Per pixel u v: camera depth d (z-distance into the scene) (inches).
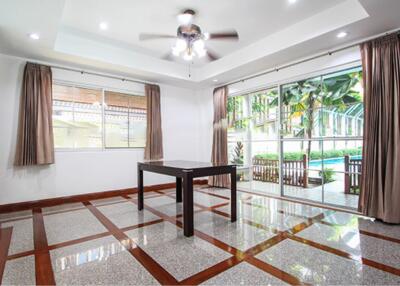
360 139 126.1
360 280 61.7
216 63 176.6
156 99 193.8
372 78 110.0
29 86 134.7
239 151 207.3
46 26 102.0
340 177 166.4
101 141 169.5
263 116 200.8
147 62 165.9
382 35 109.9
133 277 64.8
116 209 134.4
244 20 118.5
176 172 101.6
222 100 197.5
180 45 99.8
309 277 63.6
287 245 84.1
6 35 110.0
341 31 108.1
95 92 167.8
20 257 76.9
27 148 133.3
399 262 70.9
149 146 186.7
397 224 102.6
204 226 105.2
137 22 119.1
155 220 114.5
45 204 141.6
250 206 138.0
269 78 164.4
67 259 75.4
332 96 152.3
